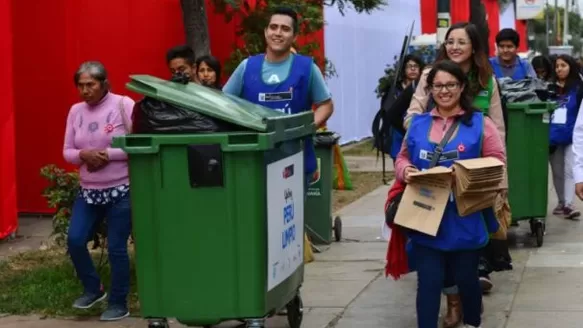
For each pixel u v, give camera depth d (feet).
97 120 23.09
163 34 42.68
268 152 18.35
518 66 34.01
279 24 23.17
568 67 37.29
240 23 46.14
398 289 26.48
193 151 17.93
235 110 18.79
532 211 31.96
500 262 25.29
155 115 18.37
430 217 19.11
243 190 18.04
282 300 19.62
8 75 33.60
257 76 23.47
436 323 19.79
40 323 23.29
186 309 18.47
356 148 73.61
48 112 38.81
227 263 18.25
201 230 18.21
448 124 19.95
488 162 18.99
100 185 22.98
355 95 78.69
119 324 23.04
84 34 38.81
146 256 18.47
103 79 23.12
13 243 33.68
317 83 23.54
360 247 33.19
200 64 27.53
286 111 23.38
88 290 24.16
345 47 75.05
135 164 18.29
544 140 31.81
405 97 25.85
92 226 23.71
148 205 18.33
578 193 20.77
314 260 30.86
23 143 39.17
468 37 22.58
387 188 49.93
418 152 19.90
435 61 22.86
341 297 25.63
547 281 27.04
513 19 119.55
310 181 26.37
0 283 27.09
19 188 39.40
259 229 18.19
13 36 38.88
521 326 22.36
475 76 22.81
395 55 85.40
